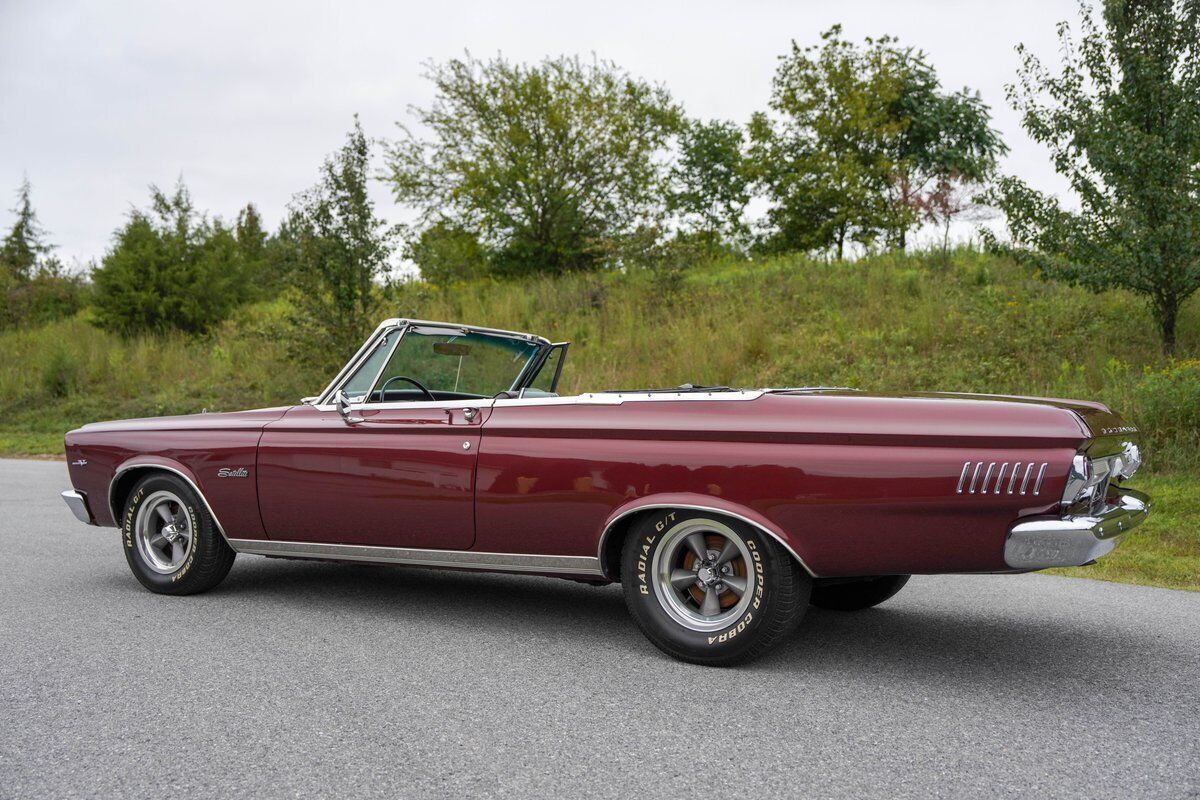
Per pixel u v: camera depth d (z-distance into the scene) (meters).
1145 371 10.33
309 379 17.20
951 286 15.84
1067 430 3.33
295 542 4.91
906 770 2.77
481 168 23.97
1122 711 3.32
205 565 5.15
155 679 3.70
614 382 14.30
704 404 3.90
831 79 24.19
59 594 5.30
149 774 2.76
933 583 5.79
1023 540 3.31
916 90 25.36
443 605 5.07
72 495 5.58
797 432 3.66
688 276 20.44
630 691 3.55
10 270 30.98
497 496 4.26
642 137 24.30
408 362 5.04
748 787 2.65
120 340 23.45
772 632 3.72
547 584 5.69
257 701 3.43
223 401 18.28
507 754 2.91
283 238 16.81
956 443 3.44
